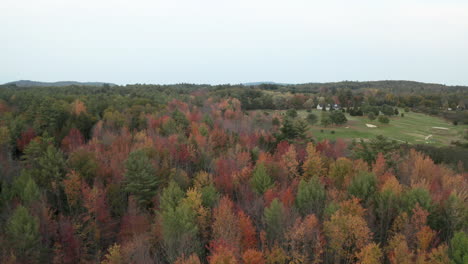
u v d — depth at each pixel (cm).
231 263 2728
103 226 4184
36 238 3503
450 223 3950
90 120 8069
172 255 3262
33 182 4116
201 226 3847
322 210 4153
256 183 4822
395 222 3862
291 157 5828
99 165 5178
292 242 3269
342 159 5706
